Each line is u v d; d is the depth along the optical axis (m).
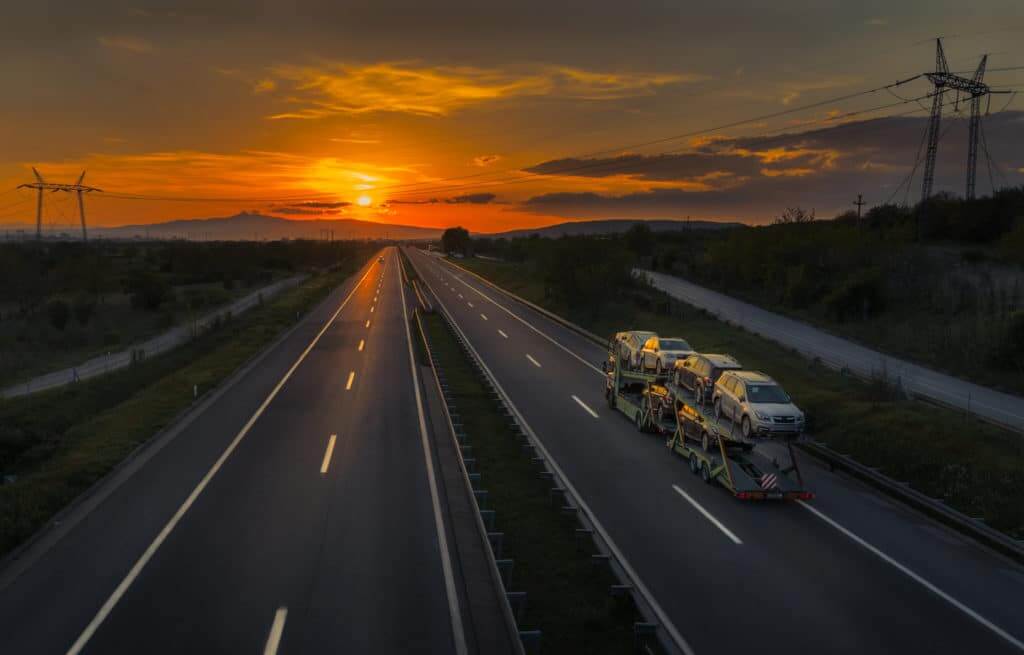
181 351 43.97
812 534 14.45
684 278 85.31
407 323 52.41
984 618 10.85
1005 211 74.81
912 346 41.66
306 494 16.12
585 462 19.50
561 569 12.65
